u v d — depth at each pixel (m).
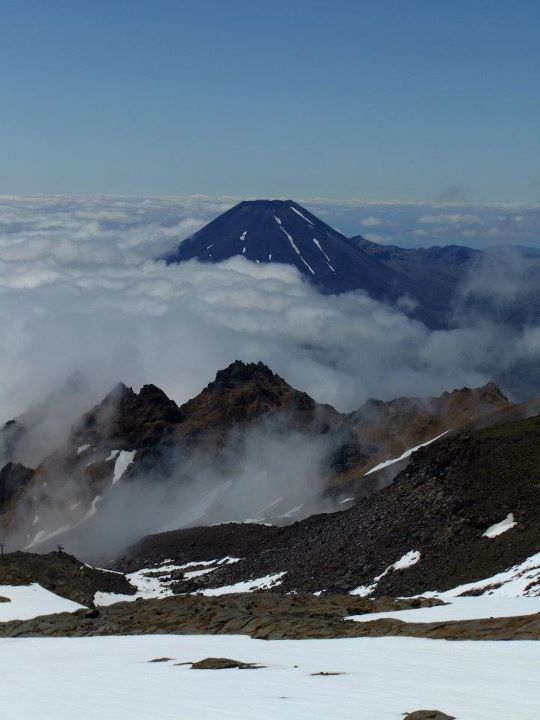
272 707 36.97
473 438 147.00
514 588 93.56
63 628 74.75
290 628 62.12
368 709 35.88
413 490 143.25
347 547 137.88
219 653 53.28
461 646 50.69
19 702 42.00
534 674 41.59
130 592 143.25
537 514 117.44
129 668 50.53
